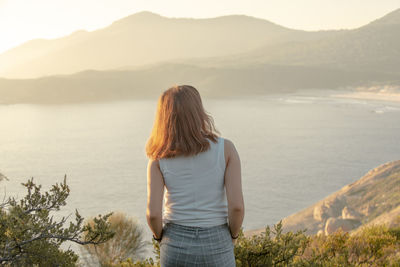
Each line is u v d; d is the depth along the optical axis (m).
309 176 109.19
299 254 3.59
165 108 1.95
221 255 1.89
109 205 89.44
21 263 2.76
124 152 165.62
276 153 146.50
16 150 174.50
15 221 2.77
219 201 1.93
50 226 2.84
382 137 172.00
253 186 99.44
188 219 1.89
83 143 192.62
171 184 1.93
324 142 167.12
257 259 3.10
